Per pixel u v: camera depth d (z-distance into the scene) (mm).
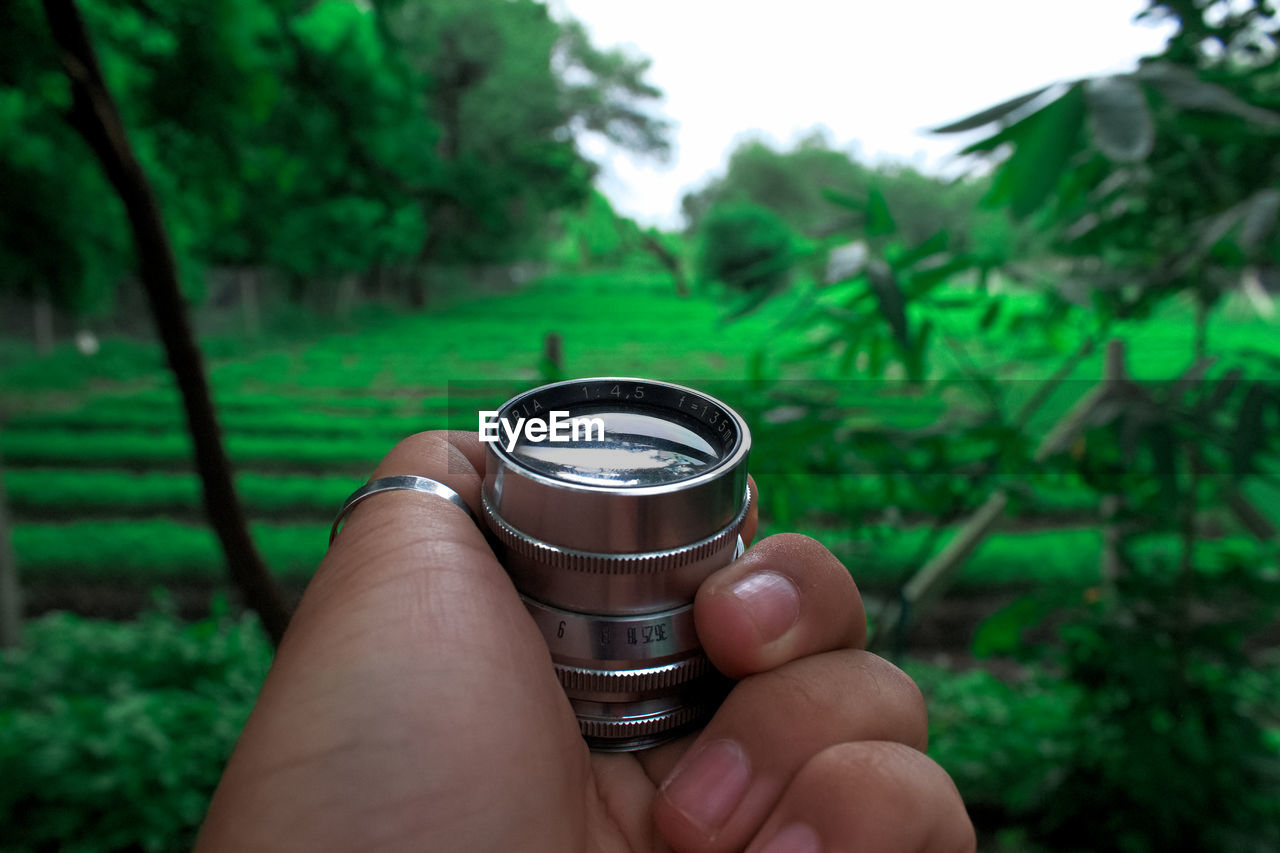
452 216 8055
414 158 5043
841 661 139
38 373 3533
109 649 905
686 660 132
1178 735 541
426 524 143
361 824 117
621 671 128
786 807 130
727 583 131
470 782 121
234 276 5652
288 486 1918
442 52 7266
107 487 1917
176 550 1445
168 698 809
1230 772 546
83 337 4102
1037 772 682
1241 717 551
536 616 131
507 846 121
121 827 641
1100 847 636
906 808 126
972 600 1323
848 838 125
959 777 724
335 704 122
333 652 127
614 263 10484
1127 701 598
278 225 4828
